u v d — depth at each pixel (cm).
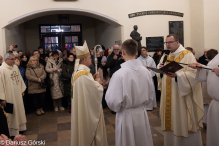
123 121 184
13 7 581
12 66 342
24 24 938
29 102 557
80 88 234
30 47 959
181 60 254
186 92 244
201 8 622
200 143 257
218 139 216
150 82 193
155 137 329
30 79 459
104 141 251
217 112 216
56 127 388
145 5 649
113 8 636
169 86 258
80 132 231
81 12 631
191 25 664
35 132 363
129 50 189
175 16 663
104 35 844
